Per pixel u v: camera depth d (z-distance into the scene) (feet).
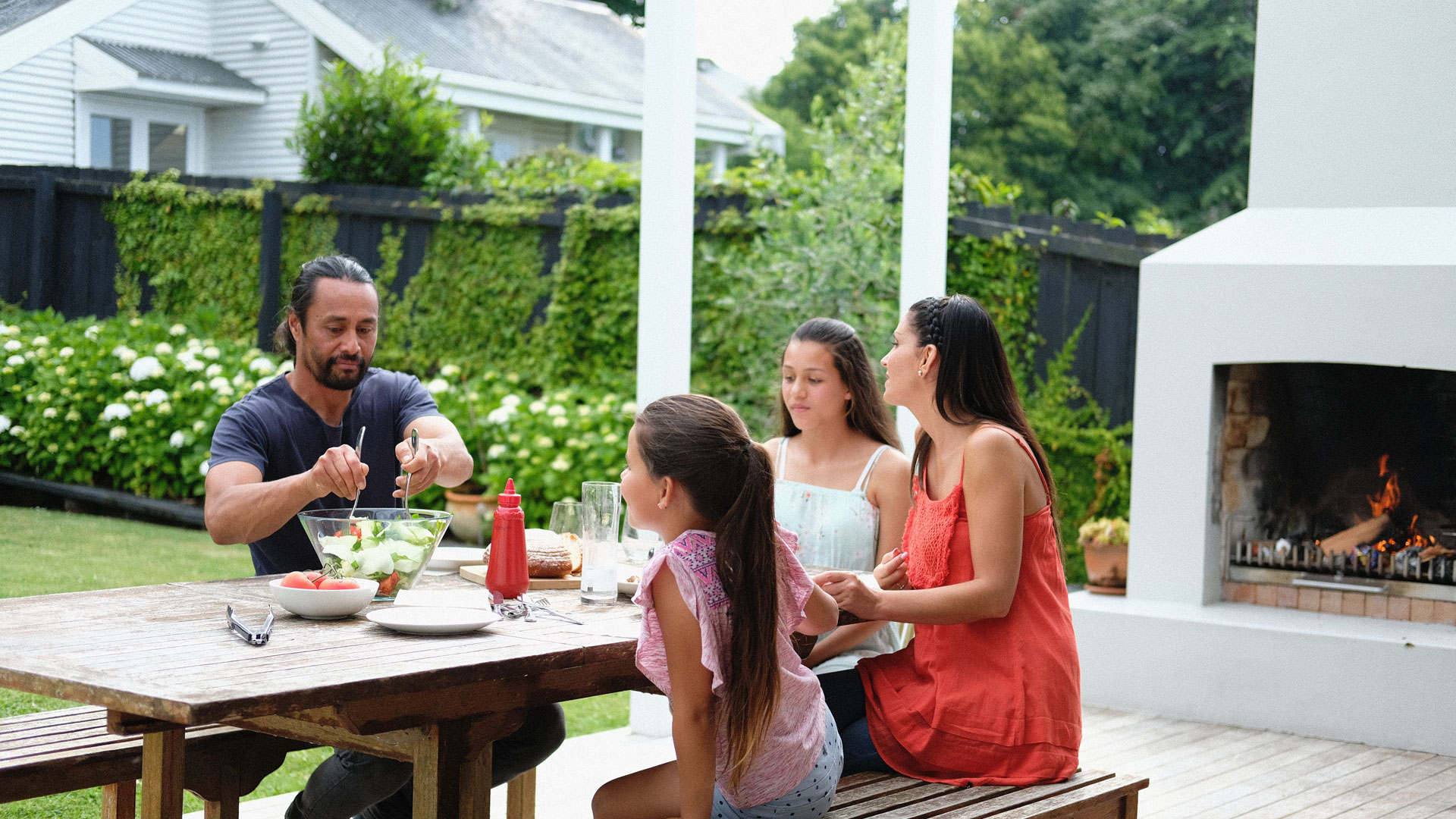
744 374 22.45
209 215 25.70
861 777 7.97
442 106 26.63
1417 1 15.56
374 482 9.48
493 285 24.38
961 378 8.20
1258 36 16.63
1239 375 16.81
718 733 6.48
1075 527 21.30
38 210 24.67
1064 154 50.24
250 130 34.73
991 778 7.80
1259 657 14.99
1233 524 16.72
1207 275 15.93
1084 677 16.10
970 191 22.18
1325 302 15.24
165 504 21.70
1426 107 15.58
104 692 5.27
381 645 6.33
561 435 21.77
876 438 10.18
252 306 25.61
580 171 25.21
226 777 8.11
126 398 21.77
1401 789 12.67
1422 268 14.78
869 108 23.30
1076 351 21.01
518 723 6.47
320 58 34.45
